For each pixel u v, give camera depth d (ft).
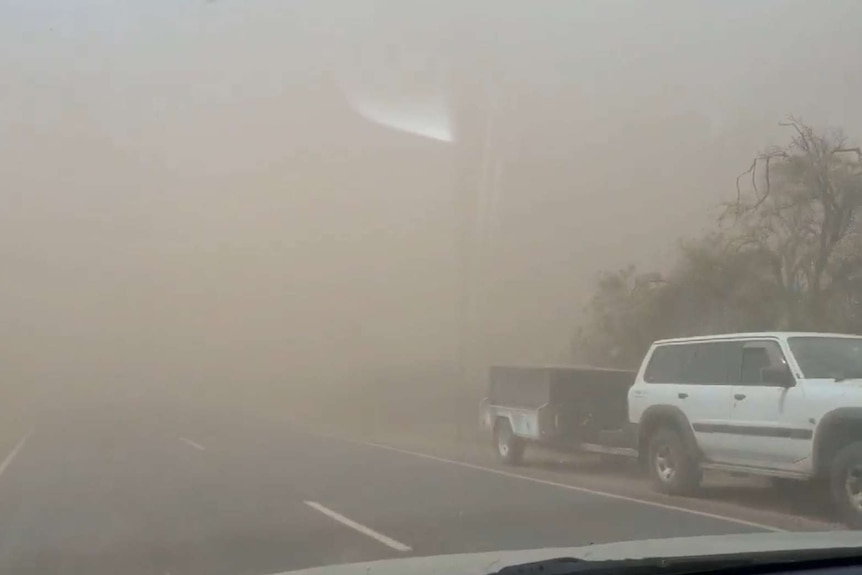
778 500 39.99
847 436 32.94
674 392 41.65
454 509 38.34
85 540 33.76
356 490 46.09
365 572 17.76
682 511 36.86
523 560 18.24
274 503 41.83
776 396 35.76
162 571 28.12
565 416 53.31
